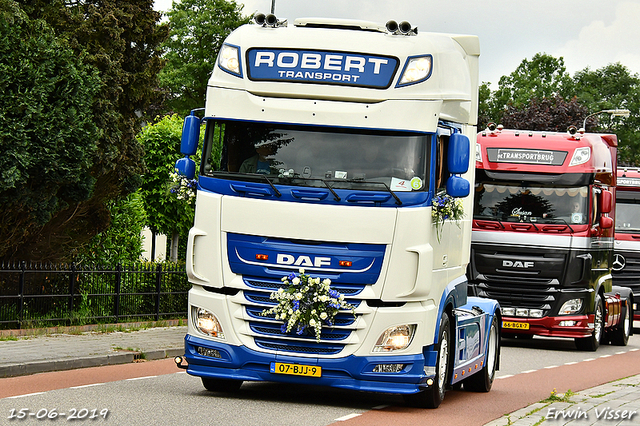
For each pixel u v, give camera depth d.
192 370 12.09
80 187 19.81
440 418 11.65
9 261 20.30
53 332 19.22
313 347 11.73
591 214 23.34
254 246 11.73
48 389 12.53
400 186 11.72
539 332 23.28
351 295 11.62
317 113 11.84
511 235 23.28
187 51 71.38
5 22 17.77
